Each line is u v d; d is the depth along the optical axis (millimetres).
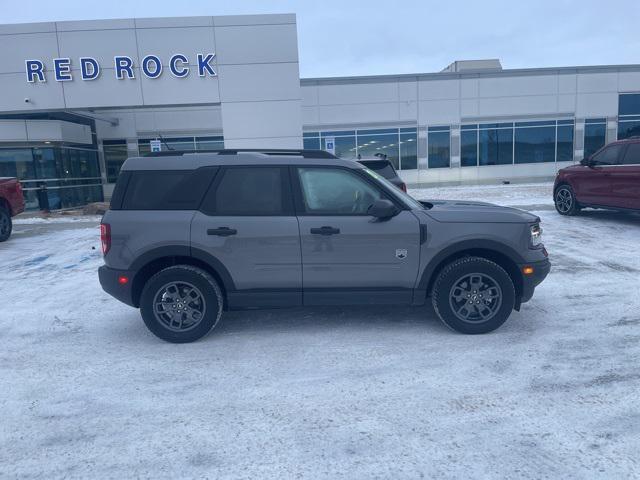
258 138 16547
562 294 6211
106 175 23906
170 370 4289
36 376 4238
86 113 20734
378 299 4902
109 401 3750
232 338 5020
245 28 16125
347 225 4781
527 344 4633
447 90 26078
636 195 10508
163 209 4855
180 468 2906
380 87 25766
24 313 6121
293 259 4812
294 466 2896
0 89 16016
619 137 27312
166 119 24016
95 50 15992
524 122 26703
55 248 10859
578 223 11570
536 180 27250
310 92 25594
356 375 4090
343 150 26109
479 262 4785
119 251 4805
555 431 3189
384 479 2760
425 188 25766
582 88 26672
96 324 5637
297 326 5328
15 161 18266
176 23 15977
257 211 4844
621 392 3670
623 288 6402
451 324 4887
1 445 3189
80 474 2867
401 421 3363
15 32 15844
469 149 26641
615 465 2826
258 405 3633
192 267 4836
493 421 3330
